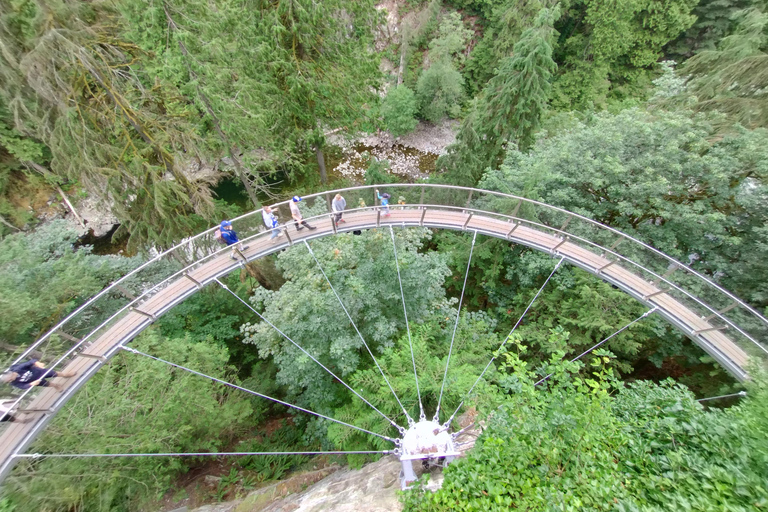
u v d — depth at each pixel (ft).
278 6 54.75
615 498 15.94
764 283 42.55
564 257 42.14
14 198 76.48
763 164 40.57
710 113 51.31
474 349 46.75
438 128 114.42
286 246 42.78
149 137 48.75
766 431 16.47
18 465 33.68
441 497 17.49
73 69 40.96
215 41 46.06
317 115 69.26
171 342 47.14
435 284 46.39
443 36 105.29
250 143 55.93
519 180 53.47
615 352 51.85
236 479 45.39
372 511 23.95
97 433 38.06
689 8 87.81
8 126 63.67
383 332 41.09
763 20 53.42
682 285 44.21
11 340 42.27
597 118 57.36
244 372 61.72
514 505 16.87
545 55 55.93
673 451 18.22
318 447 48.37
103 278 55.11
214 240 55.83
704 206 44.55
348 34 66.18
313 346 41.34
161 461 41.65
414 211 47.42
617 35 89.86
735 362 33.06
